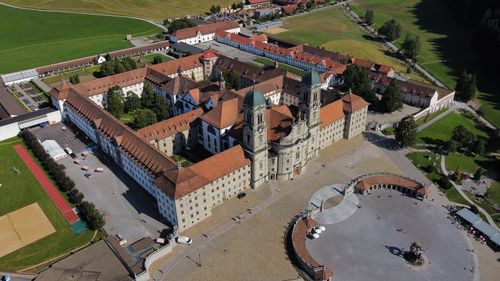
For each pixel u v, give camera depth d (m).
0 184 158.25
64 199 150.38
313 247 129.50
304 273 120.19
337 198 150.50
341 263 123.69
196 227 137.38
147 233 134.00
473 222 136.75
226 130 167.25
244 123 146.50
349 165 170.88
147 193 153.50
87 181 160.50
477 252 127.81
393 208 146.25
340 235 134.38
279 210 144.75
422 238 133.00
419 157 178.00
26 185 158.00
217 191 145.50
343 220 140.75
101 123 176.12
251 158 151.00
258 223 138.88
